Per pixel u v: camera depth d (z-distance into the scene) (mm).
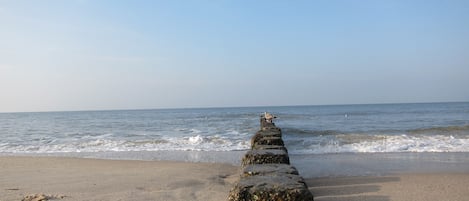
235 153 16094
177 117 57000
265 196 4000
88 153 17078
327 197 7734
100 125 39250
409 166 11977
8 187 8711
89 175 10484
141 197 7559
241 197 4051
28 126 40625
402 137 19156
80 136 25828
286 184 4230
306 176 10398
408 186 8750
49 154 17047
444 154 14656
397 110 72188
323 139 19125
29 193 7996
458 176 10078
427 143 17297
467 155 14336
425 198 7523
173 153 16344
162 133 26625
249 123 35250
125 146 18969
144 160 14203
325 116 49406
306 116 49844
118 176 10250
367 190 8359
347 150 15906
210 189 8445
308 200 3994
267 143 9766
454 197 7605
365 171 11125
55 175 10539
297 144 17781
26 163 13266
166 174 10578
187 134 24984
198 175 10430
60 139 23750
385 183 9141
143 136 24500
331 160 13414
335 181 9531
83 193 7973
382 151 15547
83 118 63125
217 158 14656
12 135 28125
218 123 36844
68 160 14047
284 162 6758
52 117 72938
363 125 31250
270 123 17953
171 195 7766
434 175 10258
